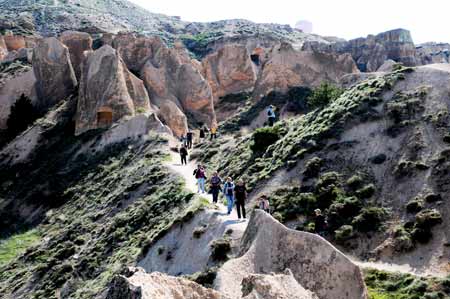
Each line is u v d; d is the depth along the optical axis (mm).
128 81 65438
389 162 31969
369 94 38625
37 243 43250
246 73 87688
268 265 20469
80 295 30844
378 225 27750
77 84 74000
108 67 64000
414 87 37531
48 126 66312
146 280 13992
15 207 53781
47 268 37094
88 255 36406
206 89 74750
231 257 25234
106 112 62625
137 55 76812
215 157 47281
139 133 57312
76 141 61406
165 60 76188
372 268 24328
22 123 69500
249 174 38125
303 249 20109
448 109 34125
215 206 31703
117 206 42562
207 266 25719
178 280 15070
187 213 31453
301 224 29609
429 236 25922
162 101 70812
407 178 30172
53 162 59531
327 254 19578
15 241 46219
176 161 47969
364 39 117500
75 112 66938
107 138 59000
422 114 34562
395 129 34156
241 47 88562
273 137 42156
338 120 37344
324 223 27000
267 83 76562
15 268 39906
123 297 13086
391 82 38750
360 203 29547
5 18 119438
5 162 63656
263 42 121688
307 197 31234
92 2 172500
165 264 29078
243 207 28953
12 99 73688
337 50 117875
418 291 21750
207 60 88812
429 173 29766
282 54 77750
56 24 127500
